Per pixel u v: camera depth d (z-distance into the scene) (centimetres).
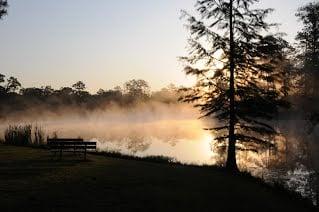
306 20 5212
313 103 5047
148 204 1303
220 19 2422
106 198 1332
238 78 2434
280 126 6856
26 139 3111
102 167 1959
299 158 3350
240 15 2362
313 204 1708
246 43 2348
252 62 2383
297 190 2081
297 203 1647
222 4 2398
